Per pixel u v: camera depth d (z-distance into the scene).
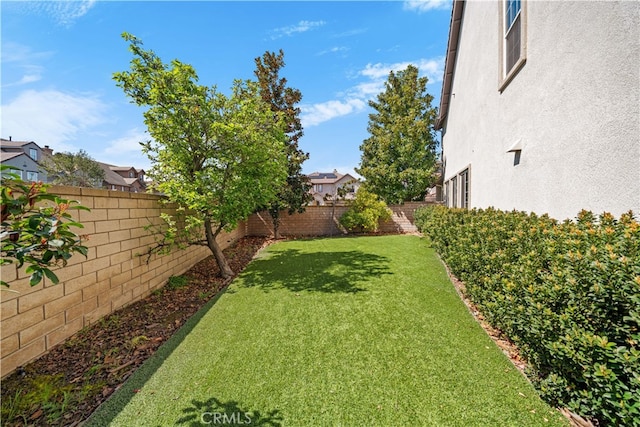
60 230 2.01
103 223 4.45
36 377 2.96
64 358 3.33
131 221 5.16
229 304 5.01
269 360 3.20
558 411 2.32
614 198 2.82
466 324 3.98
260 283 6.28
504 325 3.23
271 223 15.97
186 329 4.06
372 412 2.39
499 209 5.32
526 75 4.55
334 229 16.25
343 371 2.96
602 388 1.91
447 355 3.21
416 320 4.14
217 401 2.57
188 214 7.34
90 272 4.16
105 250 4.48
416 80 18.42
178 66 5.86
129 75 5.75
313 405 2.49
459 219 5.88
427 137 17.94
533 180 4.34
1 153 33.84
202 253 8.91
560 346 2.10
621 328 1.86
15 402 2.57
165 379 2.90
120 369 3.11
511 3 5.30
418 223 14.30
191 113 5.95
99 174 30.77
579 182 3.33
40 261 1.94
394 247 10.38
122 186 40.41
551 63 3.87
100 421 2.36
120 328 4.14
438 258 8.26
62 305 3.66
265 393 2.66
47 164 28.30
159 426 2.30
